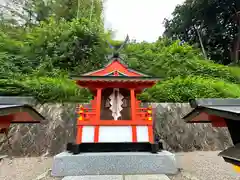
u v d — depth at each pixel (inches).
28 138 255.1
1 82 300.0
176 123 293.1
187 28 928.9
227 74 459.8
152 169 161.6
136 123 194.9
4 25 617.3
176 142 274.7
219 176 151.9
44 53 461.4
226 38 813.9
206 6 807.7
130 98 226.4
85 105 276.5
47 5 740.7
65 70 437.4
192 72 458.0
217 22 829.8
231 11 801.6
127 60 493.7
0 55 406.3
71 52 452.8
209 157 225.3
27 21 695.1
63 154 171.9
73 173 156.9
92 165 160.9
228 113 50.8
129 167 161.6
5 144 246.1
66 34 487.5
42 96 302.2
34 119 78.9
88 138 185.9
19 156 236.8
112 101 217.5
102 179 142.9
